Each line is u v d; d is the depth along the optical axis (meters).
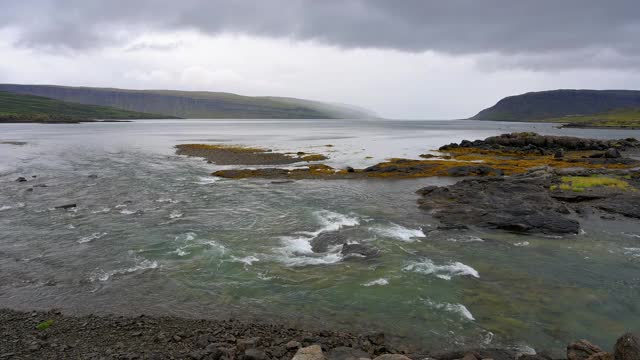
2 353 13.04
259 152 82.44
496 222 28.98
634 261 22.72
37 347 13.42
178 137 134.25
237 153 79.88
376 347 13.78
